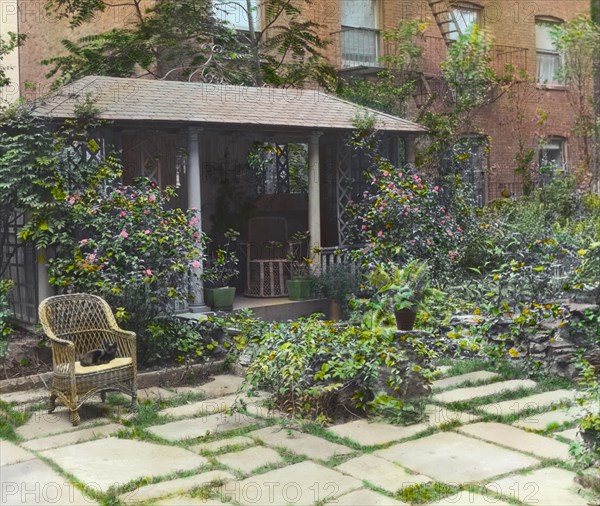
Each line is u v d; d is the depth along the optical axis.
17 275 9.62
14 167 8.35
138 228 8.51
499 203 15.73
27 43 19.41
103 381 6.80
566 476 5.31
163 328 8.47
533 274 8.59
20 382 7.73
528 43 21.36
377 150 12.04
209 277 9.93
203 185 13.62
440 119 13.68
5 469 5.55
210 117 10.45
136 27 15.88
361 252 11.01
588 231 13.20
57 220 8.46
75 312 7.59
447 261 11.04
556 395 7.35
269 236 12.18
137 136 10.87
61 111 9.21
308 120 11.48
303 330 7.42
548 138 21.12
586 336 7.98
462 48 17.84
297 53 16.39
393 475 5.36
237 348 8.62
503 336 8.34
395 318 7.10
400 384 6.74
